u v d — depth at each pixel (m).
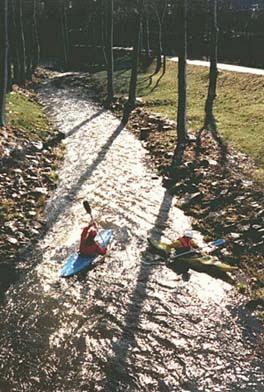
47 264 16.16
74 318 13.65
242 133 26.33
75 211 19.88
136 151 27.14
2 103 26.56
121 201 20.78
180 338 12.86
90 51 66.56
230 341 12.74
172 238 17.69
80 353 12.41
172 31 59.47
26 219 18.80
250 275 15.26
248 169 21.91
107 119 34.66
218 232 17.70
